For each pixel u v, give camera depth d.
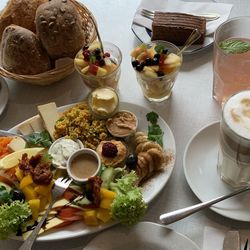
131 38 1.29
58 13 1.13
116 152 0.99
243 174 0.93
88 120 1.07
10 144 1.04
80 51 1.15
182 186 0.99
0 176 0.99
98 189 0.91
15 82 1.22
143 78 1.08
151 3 1.31
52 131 1.07
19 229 0.92
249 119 0.83
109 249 0.88
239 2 1.31
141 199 0.88
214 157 1.01
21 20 1.21
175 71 1.08
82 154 1.01
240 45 1.05
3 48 1.15
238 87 1.07
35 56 1.13
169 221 0.90
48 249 0.93
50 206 0.94
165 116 1.11
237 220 0.91
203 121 1.09
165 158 1.00
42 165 0.98
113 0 1.38
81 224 0.93
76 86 1.20
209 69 1.19
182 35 1.21
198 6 1.29
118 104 1.08
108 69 1.12
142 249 0.88
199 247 0.89
